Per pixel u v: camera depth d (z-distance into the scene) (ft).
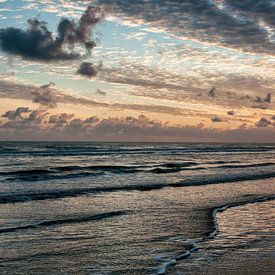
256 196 67.92
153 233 39.34
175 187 80.33
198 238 37.47
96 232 39.40
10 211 49.78
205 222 44.93
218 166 154.71
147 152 290.15
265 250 33.27
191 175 112.37
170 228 41.65
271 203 60.08
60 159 180.86
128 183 88.53
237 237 38.06
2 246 33.53
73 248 33.53
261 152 355.36
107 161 176.14
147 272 27.32
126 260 30.19
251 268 28.22
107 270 27.81
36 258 30.48
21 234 37.93
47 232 38.99
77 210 51.78
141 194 68.64
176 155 252.21
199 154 277.03
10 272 27.14
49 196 63.93
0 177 95.71
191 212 51.29
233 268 28.19
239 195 69.10
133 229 41.01
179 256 31.14
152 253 32.22
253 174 115.85
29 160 168.45
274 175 112.78
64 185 82.53
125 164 159.63
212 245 34.86
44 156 200.03
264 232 40.29
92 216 47.67
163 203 58.80
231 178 101.81
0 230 39.24
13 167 131.34
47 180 92.79
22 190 72.33
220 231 40.68
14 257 30.58
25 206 53.88
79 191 71.10
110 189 74.95
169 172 123.24
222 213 50.93
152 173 118.62
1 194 65.46
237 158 231.50
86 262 29.66
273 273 27.20
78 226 41.96
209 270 27.71
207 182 90.74
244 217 48.37
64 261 29.86
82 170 124.36
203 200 62.34
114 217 47.34
